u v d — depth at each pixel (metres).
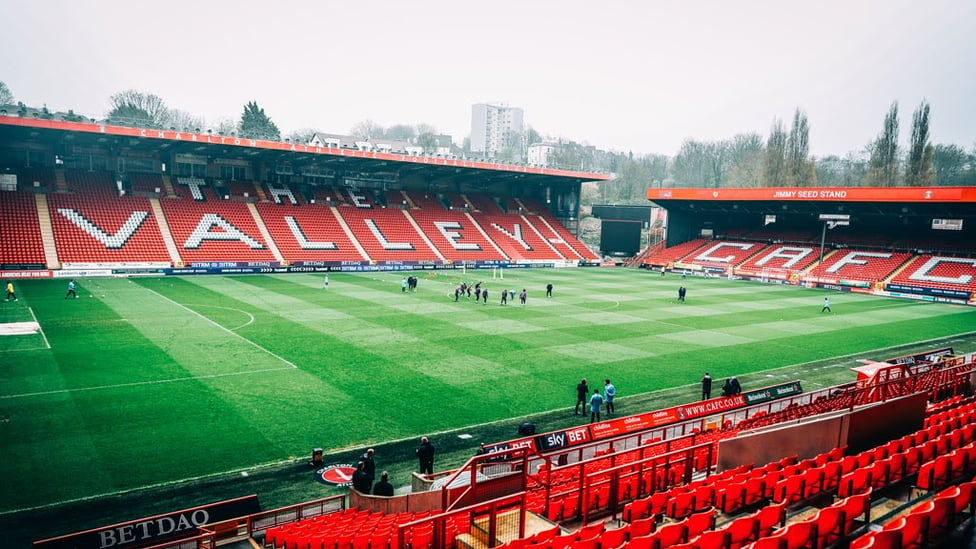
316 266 69.94
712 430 22.06
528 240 91.12
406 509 15.69
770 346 38.31
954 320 51.34
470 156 91.94
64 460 18.88
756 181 142.12
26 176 64.69
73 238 60.47
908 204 72.25
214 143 62.78
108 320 38.75
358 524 13.95
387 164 81.44
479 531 11.49
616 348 36.28
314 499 17.27
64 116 57.84
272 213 75.44
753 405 25.31
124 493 17.02
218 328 37.69
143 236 64.19
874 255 75.62
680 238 96.62
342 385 27.38
